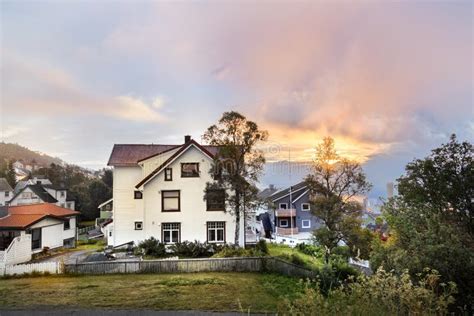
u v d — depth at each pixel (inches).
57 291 529.7
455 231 356.2
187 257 896.3
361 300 163.2
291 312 162.2
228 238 997.8
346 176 868.6
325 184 884.6
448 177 406.9
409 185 430.6
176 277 628.7
